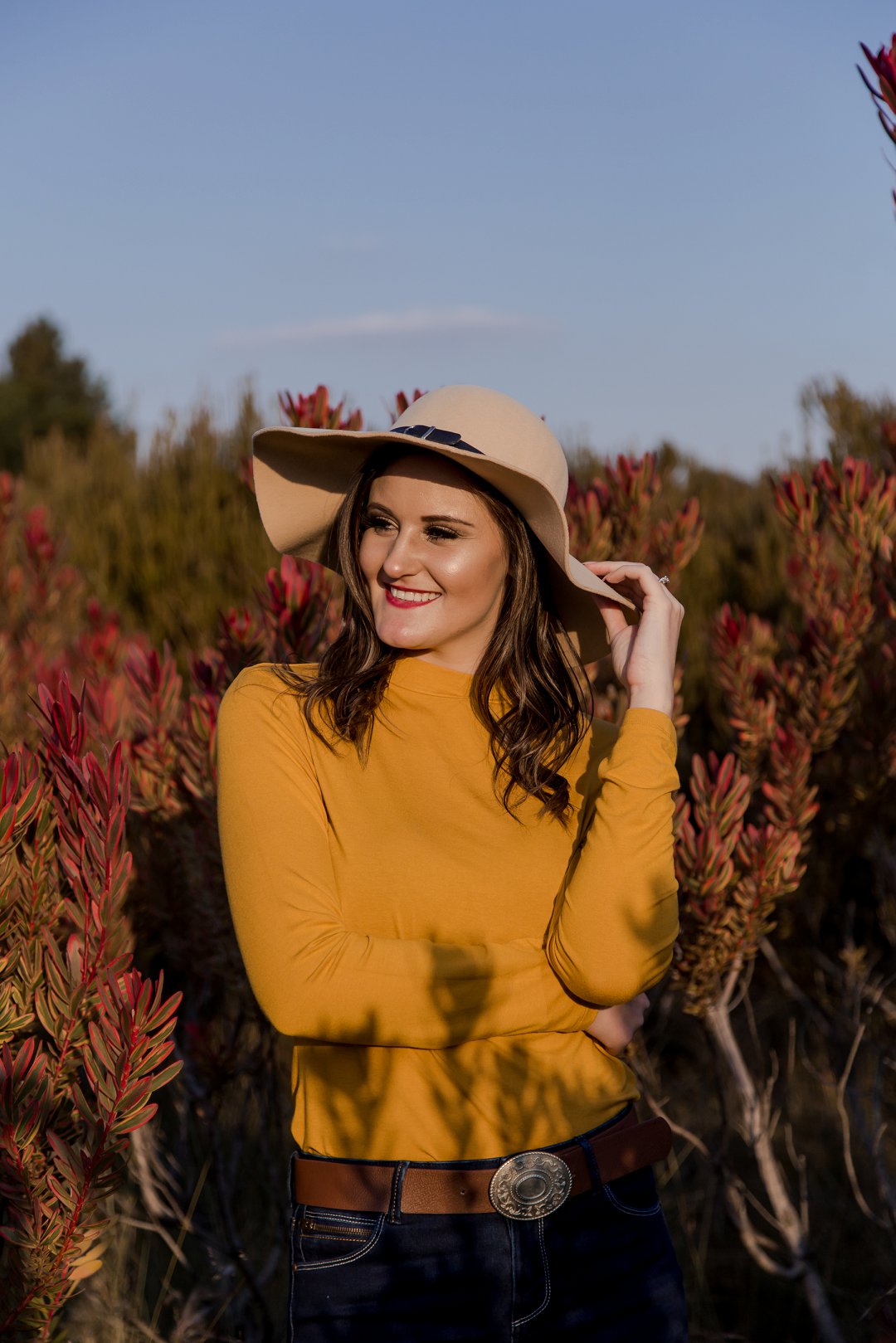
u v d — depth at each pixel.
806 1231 2.91
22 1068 1.67
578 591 1.86
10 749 1.97
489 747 1.67
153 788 2.70
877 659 3.22
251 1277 2.64
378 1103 1.50
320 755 1.62
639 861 1.54
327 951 1.46
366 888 1.55
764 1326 3.14
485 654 1.70
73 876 1.74
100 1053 1.61
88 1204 1.68
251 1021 2.74
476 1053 1.51
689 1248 3.14
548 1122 1.52
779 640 4.10
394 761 1.62
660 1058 3.98
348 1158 1.50
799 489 3.31
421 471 1.63
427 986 1.44
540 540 1.74
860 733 3.24
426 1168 1.48
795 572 3.43
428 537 1.64
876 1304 2.72
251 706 1.64
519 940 1.56
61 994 1.73
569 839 1.66
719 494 6.52
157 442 6.51
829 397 5.64
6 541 4.69
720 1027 2.79
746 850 2.57
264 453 1.88
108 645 3.65
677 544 3.19
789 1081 3.69
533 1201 1.48
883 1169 3.08
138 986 1.58
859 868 3.90
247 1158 3.17
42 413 37.88
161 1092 3.38
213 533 5.64
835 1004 3.79
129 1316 2.81
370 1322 1.46
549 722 1.70
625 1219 1.56
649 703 1.70
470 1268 1.46
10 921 1.81
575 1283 1.51
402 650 1.71
